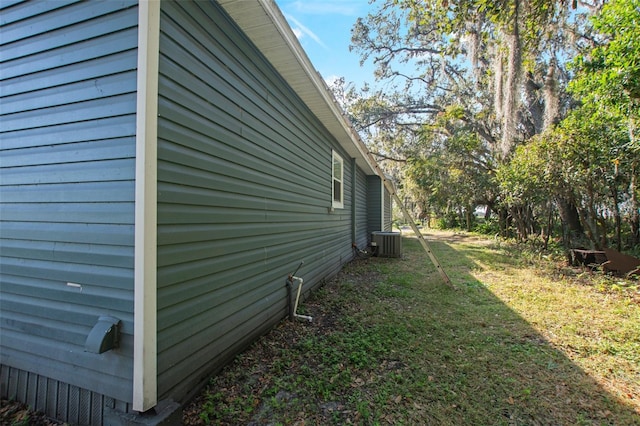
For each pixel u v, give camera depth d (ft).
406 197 86.63
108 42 5.65
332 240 19.88
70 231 6.02
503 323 11.57
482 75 34.58
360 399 6.92
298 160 13.89
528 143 26.55
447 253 30.83
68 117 6.02
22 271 6.57
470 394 7.16
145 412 5.45
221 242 7.86
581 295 15.26
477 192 44.73
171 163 6.04
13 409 6.37
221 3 7.88
